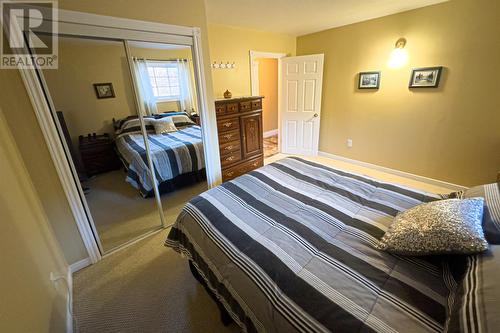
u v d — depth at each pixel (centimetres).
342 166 383
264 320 88
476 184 271
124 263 193
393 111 321
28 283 106
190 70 232
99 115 201
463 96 258
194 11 212
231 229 127
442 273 90
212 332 136
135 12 178
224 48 328
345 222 126
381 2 247
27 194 140
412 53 284
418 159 314
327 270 95
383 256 100
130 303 156
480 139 257
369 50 321
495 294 61
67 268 177
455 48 252
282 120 448
